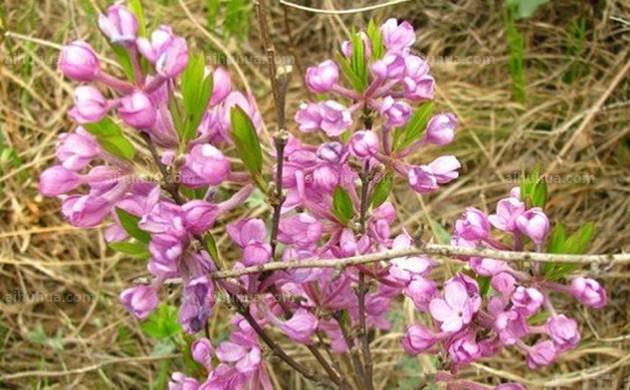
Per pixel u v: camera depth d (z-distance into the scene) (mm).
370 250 260
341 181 258
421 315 416
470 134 513
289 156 252
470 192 499
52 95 537
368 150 244
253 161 237
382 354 433
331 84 248
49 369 450
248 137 234
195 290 229
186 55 219
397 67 243
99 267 482
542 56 541
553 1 545
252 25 560
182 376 273
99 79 220
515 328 244
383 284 270
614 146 499
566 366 435
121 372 451
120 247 259
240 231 247
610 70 520
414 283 251
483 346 251
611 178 489
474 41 557
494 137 513
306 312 253
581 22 538
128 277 481
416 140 256
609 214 482
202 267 234
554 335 241
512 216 242
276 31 562
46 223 494
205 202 225
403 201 487
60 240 487
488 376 432
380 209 273
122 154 231
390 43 254
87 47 219
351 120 247
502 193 498
